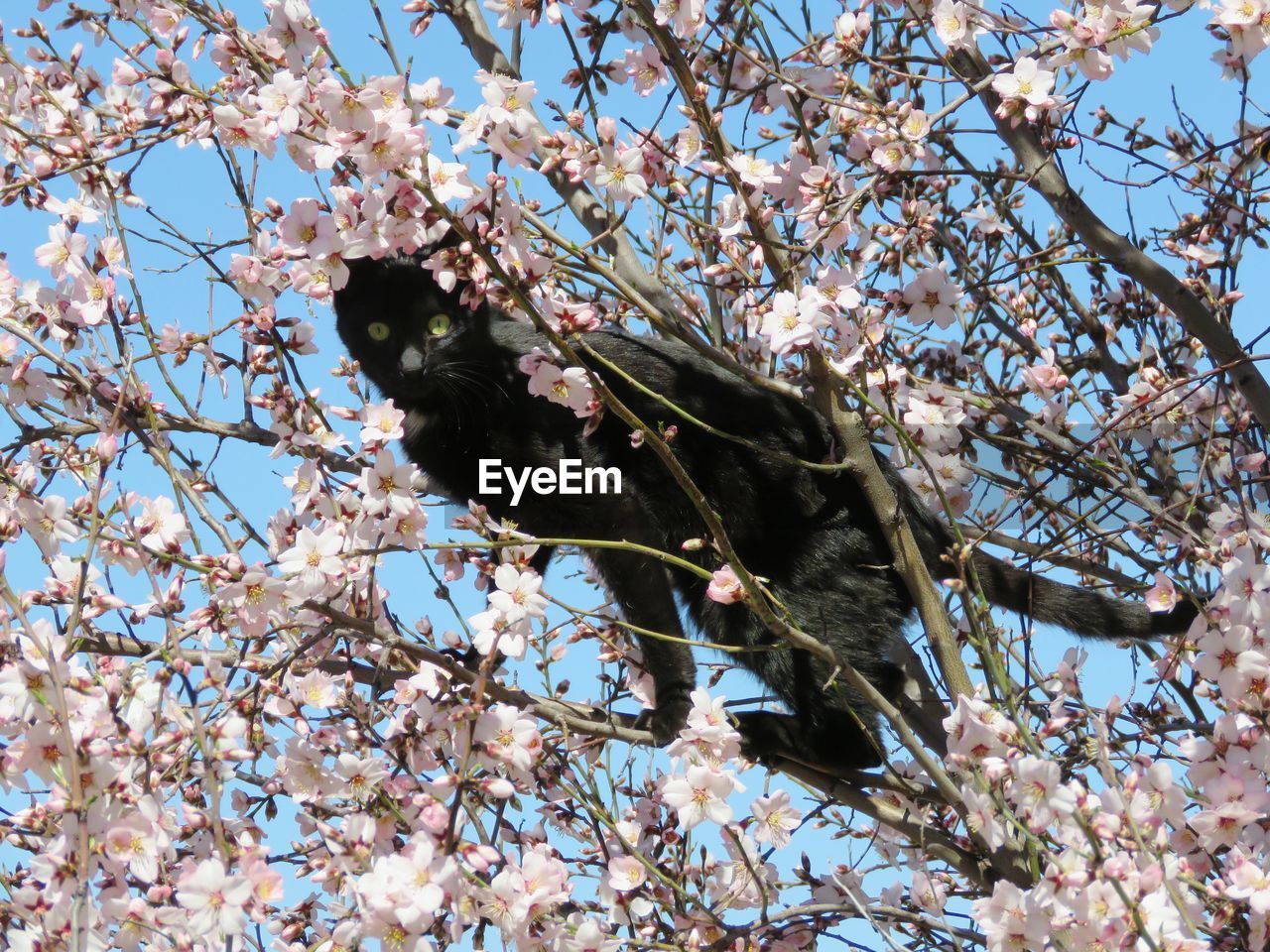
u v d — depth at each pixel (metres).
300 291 3.31
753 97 4.11
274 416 3.41
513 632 3.03
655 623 4.14
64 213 3.66
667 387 4.46
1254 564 3.27
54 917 2.65
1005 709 3.41
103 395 3.63
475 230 2.99
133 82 4.11
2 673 2.75
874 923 3.03
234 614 3.22
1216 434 4.62
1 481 3.36
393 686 3.47
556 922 3.14
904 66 4.56
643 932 3.54
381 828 3.01
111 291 3.53
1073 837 2.81
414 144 2.93
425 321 4.40
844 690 4.12
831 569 4.32
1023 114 3.52
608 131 3.37
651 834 3.77
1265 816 2.97
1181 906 2.72
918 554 3.66
